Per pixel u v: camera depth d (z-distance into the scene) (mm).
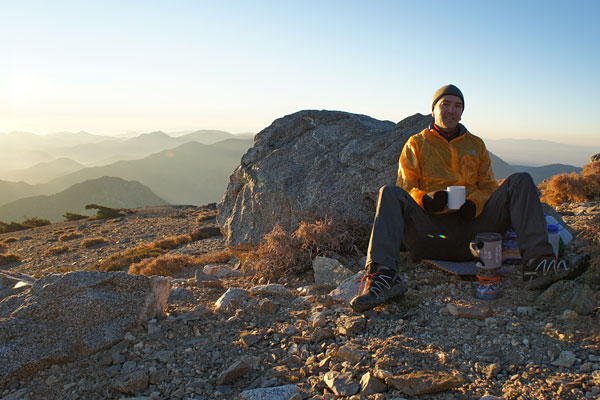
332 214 6145
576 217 6441
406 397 2436
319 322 3562
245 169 7504
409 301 3812
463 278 4215
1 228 39281
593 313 2936
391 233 3865
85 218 45500
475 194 4324
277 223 6488
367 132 7156
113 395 2758
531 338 2926
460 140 4508
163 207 47000
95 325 3342
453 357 2830
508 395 2344
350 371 2719
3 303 3471
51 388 2836
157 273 9484
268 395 2471
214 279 5715
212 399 2617
